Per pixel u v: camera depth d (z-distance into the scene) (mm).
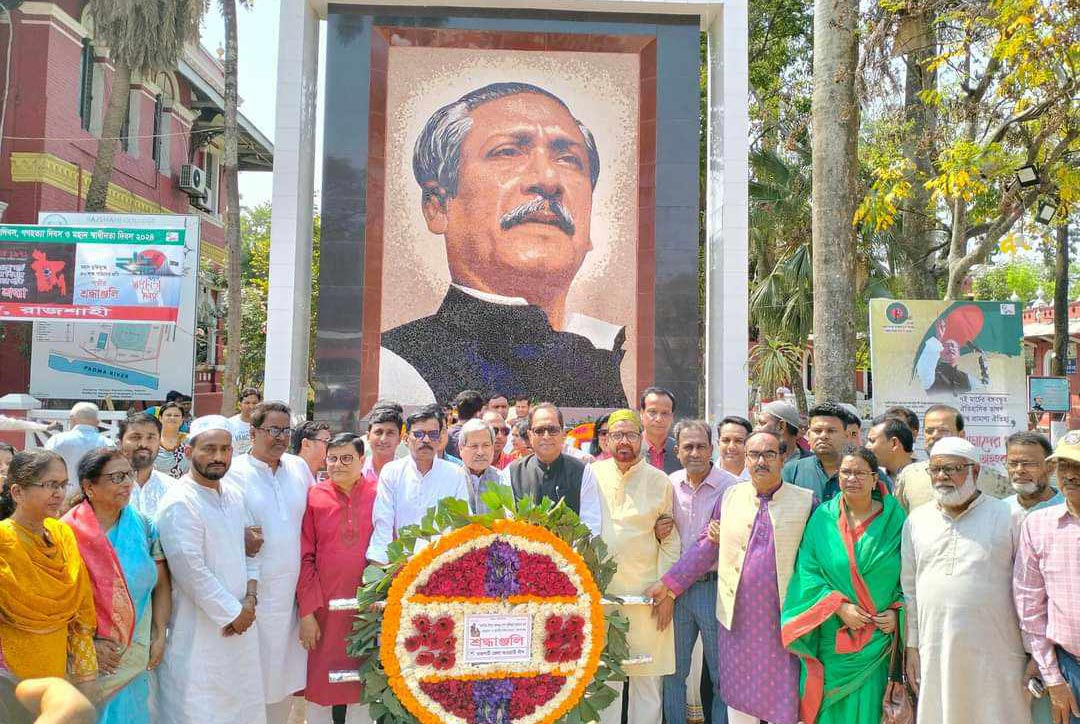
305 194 11258
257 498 4359
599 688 4047
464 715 3785
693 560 4484
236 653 4059
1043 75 8984
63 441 6027
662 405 5605
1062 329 16938
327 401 10922
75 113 18031
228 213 15039
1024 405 8000
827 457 4734
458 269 11336
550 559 3965
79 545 3605
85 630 3533
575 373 11305
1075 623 3578
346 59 11242
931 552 3918
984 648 3768
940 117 12109
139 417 4988
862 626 3996
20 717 1903
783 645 4129
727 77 11312
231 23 15055
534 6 11359
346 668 4320
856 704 4039
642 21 11531
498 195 11438
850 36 7875
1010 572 3840
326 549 4453
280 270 10727
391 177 11359
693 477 4828
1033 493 4016
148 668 3916
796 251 16656
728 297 11133
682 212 11344
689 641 4707
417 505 4547
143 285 12766
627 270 11469
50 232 12711
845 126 7836
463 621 3840
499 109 11516
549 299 11383
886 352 8047
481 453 4723
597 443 6660
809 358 19391
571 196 11492
